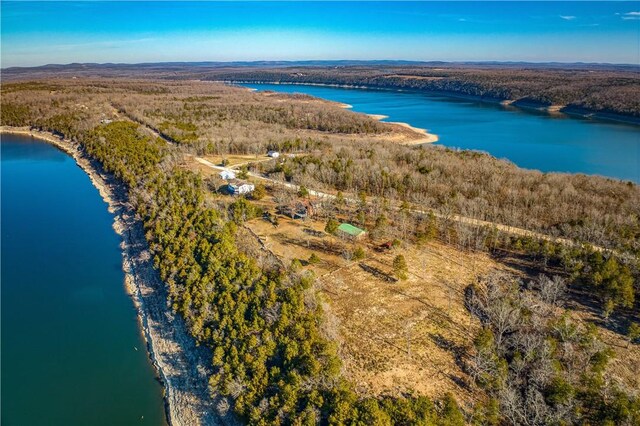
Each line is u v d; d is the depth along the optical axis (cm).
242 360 5244
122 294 7575
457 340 5753
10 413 5241
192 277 6812
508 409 4597
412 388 4981
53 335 6575
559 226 8762
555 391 4625
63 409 5316
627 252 7100
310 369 4809
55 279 8031
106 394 5544
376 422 4106
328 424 4319
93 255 8881
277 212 9600
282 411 4556
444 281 7044
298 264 6862
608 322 6116
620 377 5125
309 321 5528
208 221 8262
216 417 5025
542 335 5594
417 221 9206
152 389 5631
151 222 8875
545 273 7319
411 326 5984
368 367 5262
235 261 6894
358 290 6762
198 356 5838
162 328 6525
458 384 5069
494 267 7500
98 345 6372
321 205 9625
